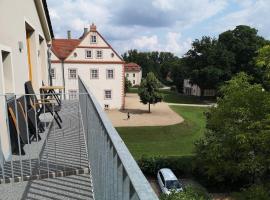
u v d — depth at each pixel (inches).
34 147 200.8
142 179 45.8
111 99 1380.4
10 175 154.3
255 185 415.5
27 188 143.8
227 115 482.6
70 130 238.1
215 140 511.8
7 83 223.9
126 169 49.8
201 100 2048.5
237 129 454.6
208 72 1801.2
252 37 1840.6
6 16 214.7
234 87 486.0
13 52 233.1
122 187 56.1
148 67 4426.7
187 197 427.8
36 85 354.9
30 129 202.7
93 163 131.3
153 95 1350.9
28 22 309.0
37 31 378.6
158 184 587.2
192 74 1941.4
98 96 1358.3
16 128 161.8
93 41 1315.2
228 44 1899.6
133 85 3543.3
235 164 493.0
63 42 1376.7
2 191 140.5
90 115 146.3
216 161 519.5
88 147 165.5
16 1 251.0
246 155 453.7
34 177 153.5
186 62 2038.6
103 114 95.1
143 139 937.5
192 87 2481.5
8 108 167.9
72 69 1307.8
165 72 4183.1
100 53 1327.5
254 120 434.3
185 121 1162.0
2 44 200.2
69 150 190.7
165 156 701.3
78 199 131.3
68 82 1310.3
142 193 40.8
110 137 68.2
